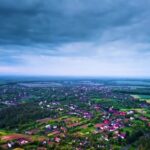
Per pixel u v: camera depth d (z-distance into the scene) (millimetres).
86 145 177375
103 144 184375
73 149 165750
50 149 165125
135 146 189625
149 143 182500
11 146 169375
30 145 173375
